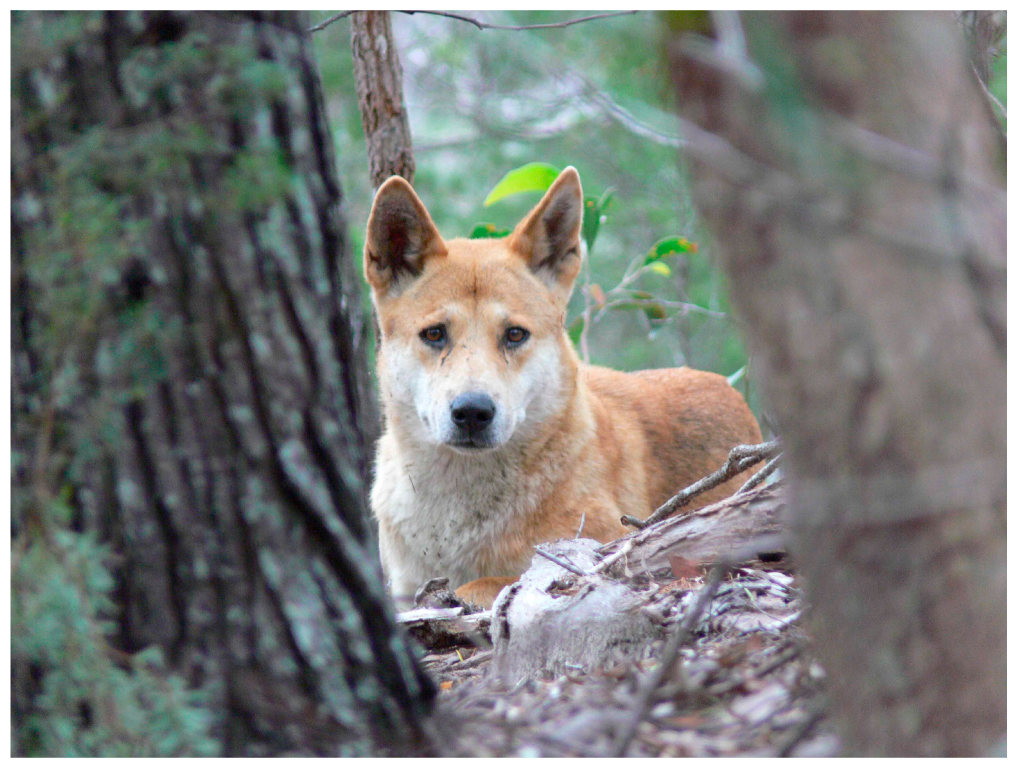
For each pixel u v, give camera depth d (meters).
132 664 3.90
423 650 7.06
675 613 5.98
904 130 3.01
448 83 19.52
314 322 4.29
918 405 3.01
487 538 9.28
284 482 4.12
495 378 8.74
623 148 21.03
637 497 10.09
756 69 3.04
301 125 4.28
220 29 4.01
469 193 23.77
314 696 4.12
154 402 3.96
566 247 9.93
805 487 3.28
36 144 3.93
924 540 3.12
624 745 3.90
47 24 3.88
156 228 3.91
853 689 3.38
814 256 3.05
